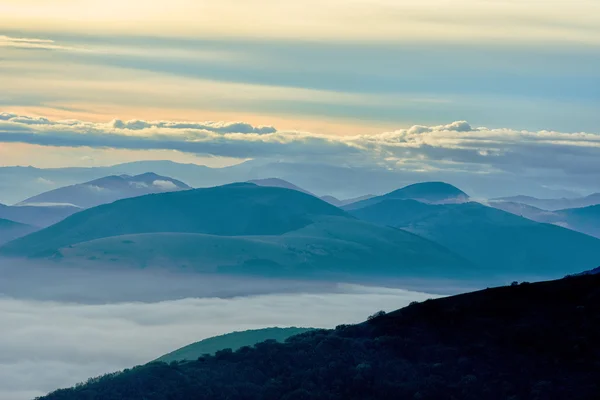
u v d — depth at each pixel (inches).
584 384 5861.2
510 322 6535.4
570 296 6692.9
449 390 6038.4
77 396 6653.5
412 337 6599.4
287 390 6368.1
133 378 6707.7
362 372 6328.7
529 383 5959.6
